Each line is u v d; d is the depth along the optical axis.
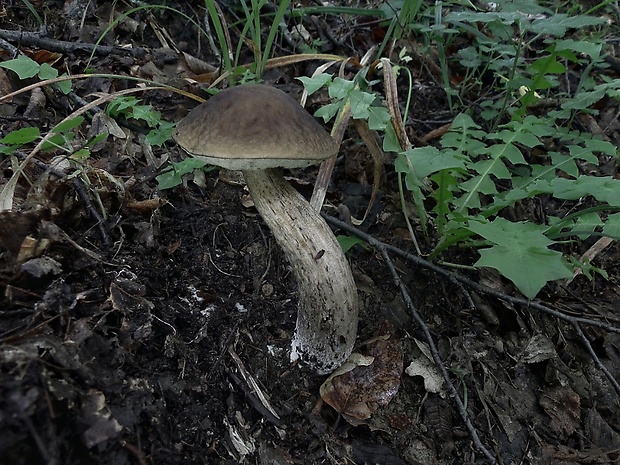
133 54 0.34
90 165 0.26
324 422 0.22
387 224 0.30
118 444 0.15
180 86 0.33
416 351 0.25
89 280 0.20
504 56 0.37
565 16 0.28
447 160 0.21
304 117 0.18
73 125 0.20
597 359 0.24
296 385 0.23
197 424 0.19
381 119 0.23
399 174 0.27
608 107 0.41
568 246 0.31
